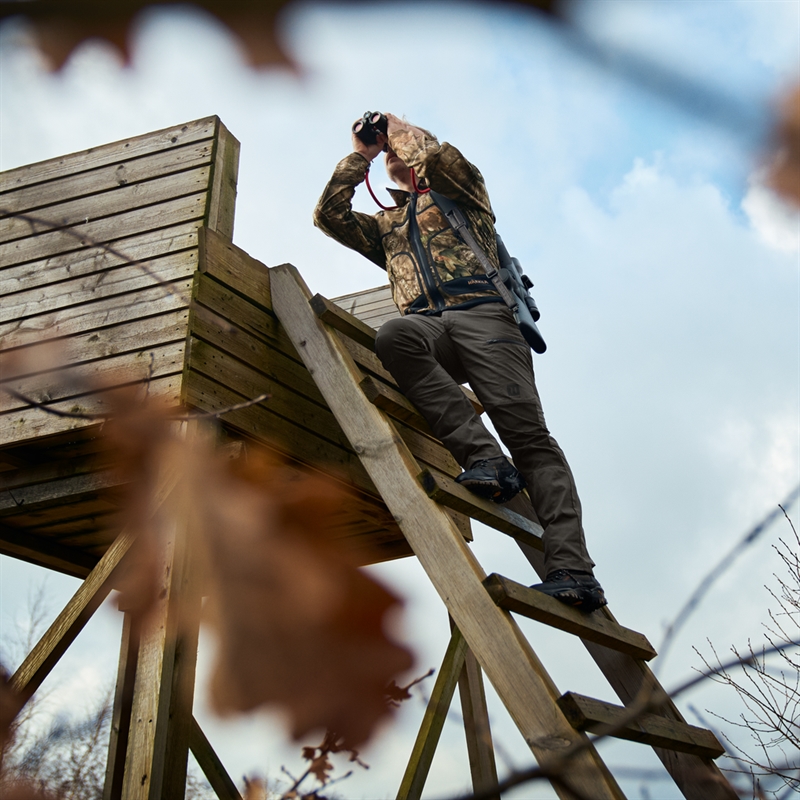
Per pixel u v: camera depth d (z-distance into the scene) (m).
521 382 3.12
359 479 4.01
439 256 3.35
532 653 2.34
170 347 3.37
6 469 3.62
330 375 3.29
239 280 3.70
